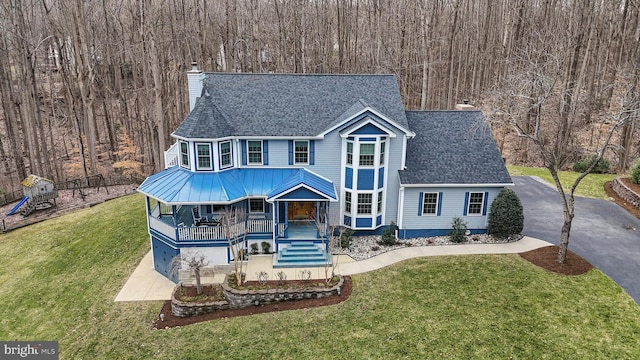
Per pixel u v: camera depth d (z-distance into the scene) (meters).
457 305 18.30
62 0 37.75
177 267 21.31
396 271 21.28
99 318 19.03
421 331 16.88
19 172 38.97
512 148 44.75
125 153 46.66
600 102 43.91
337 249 23.69
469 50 49.84
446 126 26.23
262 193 22.77
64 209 32.03
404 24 45.09
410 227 24.95
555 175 20.72
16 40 38.78
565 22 44.31
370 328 17.25
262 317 18.42
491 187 24.28
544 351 15.50
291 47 48.69
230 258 21.97
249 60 49.50
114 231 27.19
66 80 41.84
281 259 22.17
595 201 29.41
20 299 20.95
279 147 24.31
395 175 24.50
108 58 48.06
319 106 25.23
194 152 23.02
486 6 49.22
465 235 24.61
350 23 50.41
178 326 18.23
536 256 22.03
